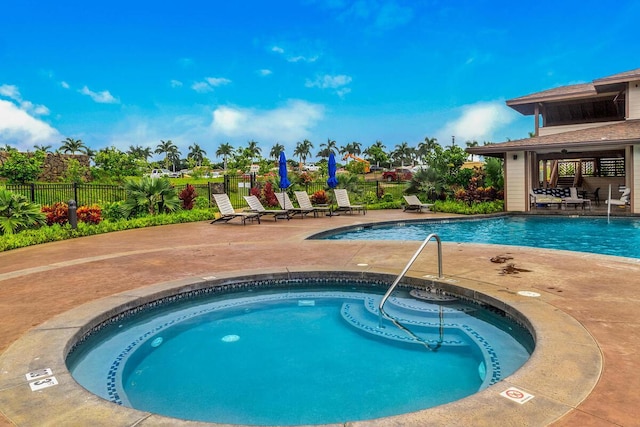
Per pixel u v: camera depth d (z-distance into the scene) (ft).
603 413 7.70
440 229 43.29
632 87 56.54
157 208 51.72
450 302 17.02
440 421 7.48
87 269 22.27
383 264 21.84
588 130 57.57
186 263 23.47
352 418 9.17
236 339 13.98
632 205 49.57
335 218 50.44
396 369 11.53
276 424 8.99
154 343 13.73
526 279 17.99
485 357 12.03
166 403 9.89
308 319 15.85
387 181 116.06
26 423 7.74
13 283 19.31
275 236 34.86
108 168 107.86
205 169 181.98
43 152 96.07
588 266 20.40
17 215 36.04
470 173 70.74
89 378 11.20
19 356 10.80
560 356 10.11
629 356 10.09
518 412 7.73
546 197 56.85
